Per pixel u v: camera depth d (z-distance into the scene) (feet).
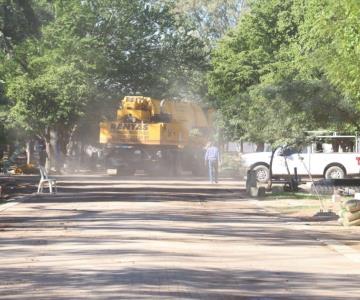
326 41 93.09
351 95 69.72
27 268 48.83
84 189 128.88
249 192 115.96
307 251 58.23
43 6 198.59
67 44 194.29
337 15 64.08
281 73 157.38
